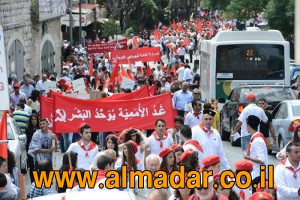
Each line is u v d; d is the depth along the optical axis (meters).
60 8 45.72
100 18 77.12
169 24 96.50
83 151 15.42
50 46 45.09
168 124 18.16
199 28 84.38
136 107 18.02
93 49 47.25
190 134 15.29
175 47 69.50
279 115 23.48
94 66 48.97
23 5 37.78
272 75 31.56
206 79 33.41
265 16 46.22
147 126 18.16
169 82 38.25
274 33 31.67
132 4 86.06
